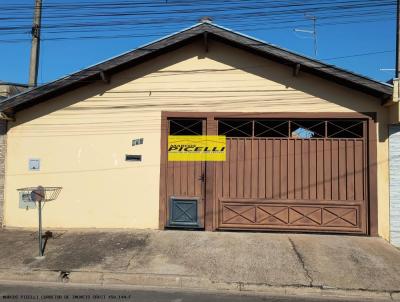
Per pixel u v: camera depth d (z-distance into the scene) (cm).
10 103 1125
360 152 1120
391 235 1095
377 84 1047
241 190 1133
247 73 1142
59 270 852
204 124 1149
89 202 1161
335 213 1112
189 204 1140
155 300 722
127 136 1161
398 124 1103
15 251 966
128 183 1154
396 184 1099
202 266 875
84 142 1171
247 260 908
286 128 1141
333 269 870
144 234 1086
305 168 1127
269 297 761
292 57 1074
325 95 1123
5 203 1184
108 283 826
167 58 1160
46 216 1170
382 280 823
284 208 1123
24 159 1184
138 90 1162
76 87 1175
